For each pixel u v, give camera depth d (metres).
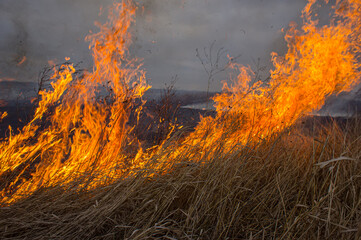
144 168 2.11
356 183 1.92
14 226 1.78
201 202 1.81
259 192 2.00
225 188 1.89
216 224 1.71
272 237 1.69
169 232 1.76
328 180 2.03
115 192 1.95
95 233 1.77
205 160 2.14
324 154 2.29
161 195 1.83
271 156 2.25
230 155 2.12
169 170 2.17
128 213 1.89
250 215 1.83
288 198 1.92
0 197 2.10
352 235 1.53
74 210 1.92
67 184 2.13
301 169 2.12
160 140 2.85
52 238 1.65
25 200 2.01
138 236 1.50
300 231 1.66
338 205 1.73
